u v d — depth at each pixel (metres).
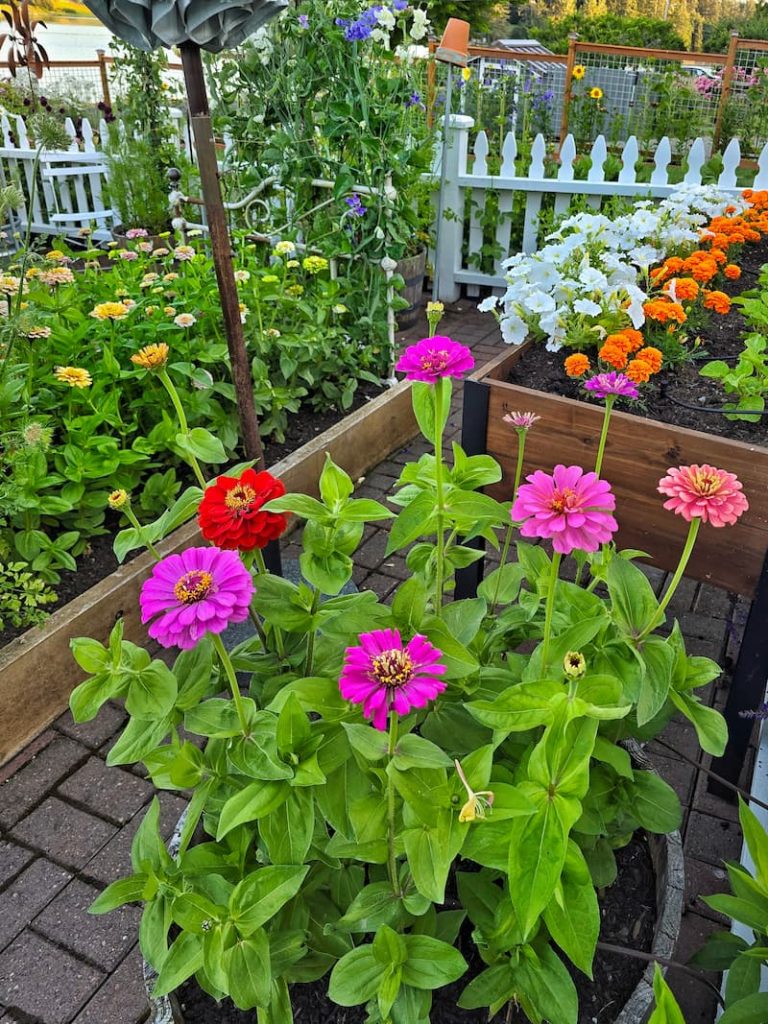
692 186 3.62
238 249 3.86
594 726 1.07
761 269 3.52
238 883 1.19
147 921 1.22
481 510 1.40
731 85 8.34
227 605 1.01
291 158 3.87
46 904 1.85
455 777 1.06
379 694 0.93
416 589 1.24
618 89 8.78
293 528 3.17
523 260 2.80
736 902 1.21
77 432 2.69
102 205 6.58
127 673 1.24
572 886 1.04
